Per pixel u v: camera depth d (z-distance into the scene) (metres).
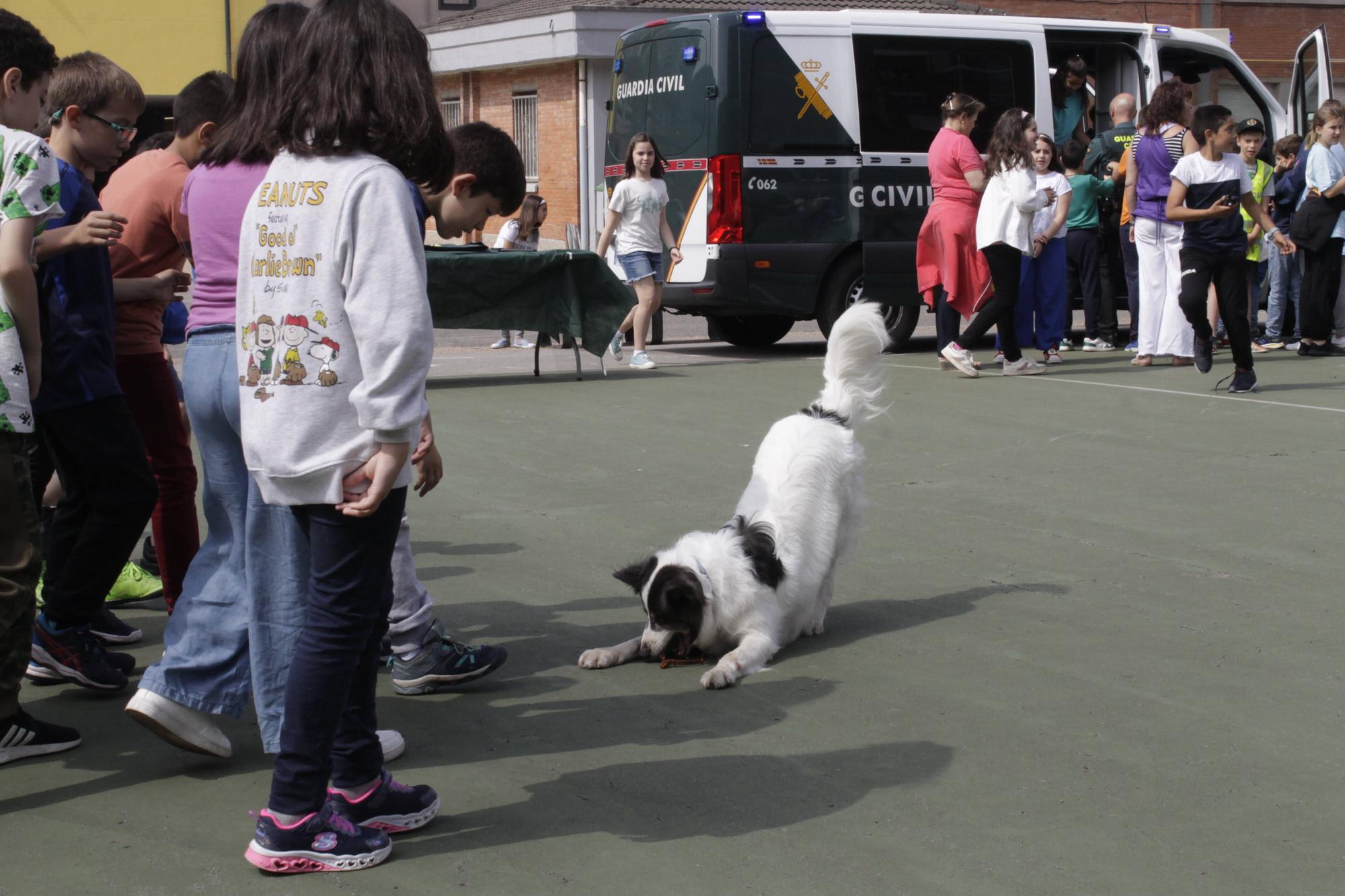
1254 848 3.21
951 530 6.36
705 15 12.37
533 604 5.24
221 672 3.54
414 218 2.86
